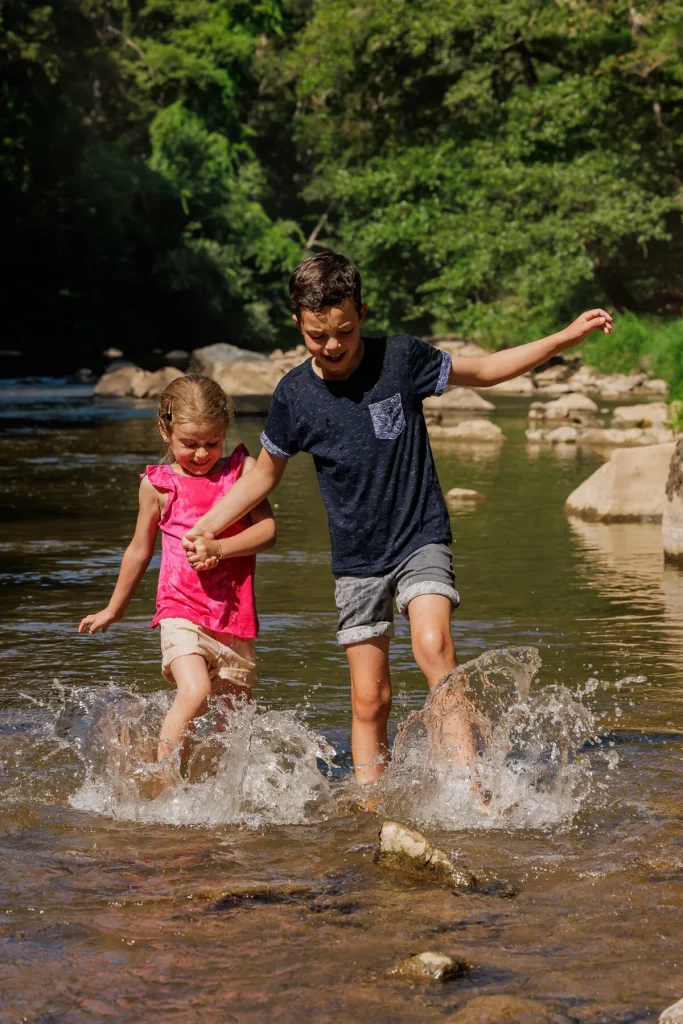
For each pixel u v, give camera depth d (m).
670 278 39.34
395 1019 2.19
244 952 2.49
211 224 48.44
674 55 32.53
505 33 34.09
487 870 2.99
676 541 7.62
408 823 3.38
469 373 3.92
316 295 3.60
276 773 3.73
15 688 4.77
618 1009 2.21
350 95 39.78
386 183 36.62
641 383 25.92
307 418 3.81
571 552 7.92
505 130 35.28
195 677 3.84
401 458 3.80
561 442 15.45
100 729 4.20
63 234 44.00
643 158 34.31
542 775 3.71
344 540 3.84
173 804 3.51
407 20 35.06
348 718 4.41
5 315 45.25
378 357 3.82
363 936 2.57
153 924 2.64
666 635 5.60
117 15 50.78
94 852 3.14
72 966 2.43
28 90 41.19
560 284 32.75
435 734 3.65
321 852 3.14
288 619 6.02
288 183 57.75
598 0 33.88
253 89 55.22
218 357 29.67
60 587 6.89
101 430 17.80
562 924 2.63
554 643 5.44
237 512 3.91
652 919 2.65
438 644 3.63
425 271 41.72
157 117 47.72
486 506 10.00
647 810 3.42
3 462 13.64
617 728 4.20
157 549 8.20
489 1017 2.18
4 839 3.24
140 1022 2.19
